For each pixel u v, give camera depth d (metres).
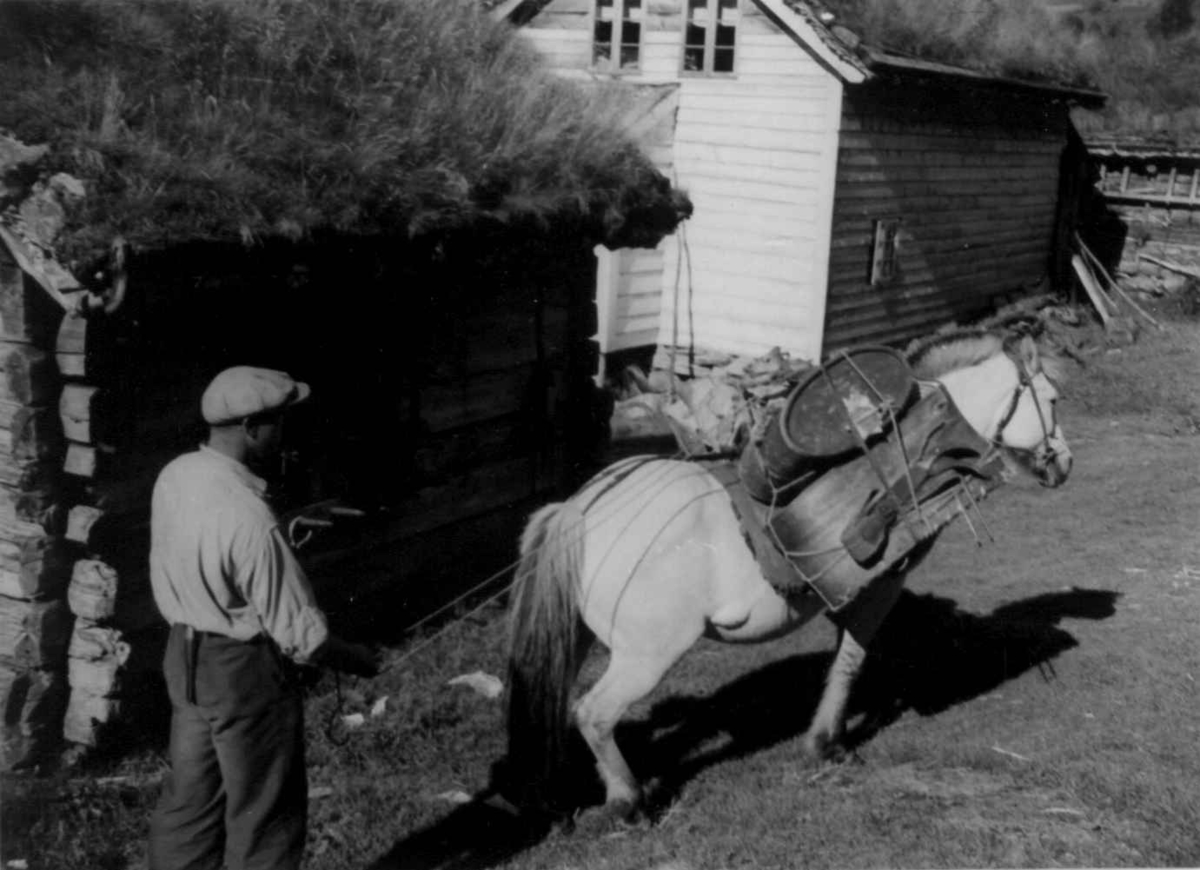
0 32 5.44
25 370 5.13
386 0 7.56
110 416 5.30
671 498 4.77
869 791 4.97
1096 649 6.77
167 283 5.18
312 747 5.57
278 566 3.51
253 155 5.52
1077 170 21.27
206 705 3.56
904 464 4.86
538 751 4.66
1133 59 25.27
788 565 4.77
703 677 6.62
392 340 6.90
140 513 5.54
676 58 15.03
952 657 6.75
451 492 7.56
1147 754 5.18
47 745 5.37
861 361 5.00
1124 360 17.12
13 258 5.04
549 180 6.97
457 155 6.55
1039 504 10.50
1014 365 5.33
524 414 8.16
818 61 13.89
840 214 14.45
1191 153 20.92
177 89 5.77
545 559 4.67
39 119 5.00
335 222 5.60
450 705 6.11
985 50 16.95
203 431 5.79
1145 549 8.98
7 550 5.36
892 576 5.06
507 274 7.56
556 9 15.82
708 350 15.47
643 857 4.45
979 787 4.96
